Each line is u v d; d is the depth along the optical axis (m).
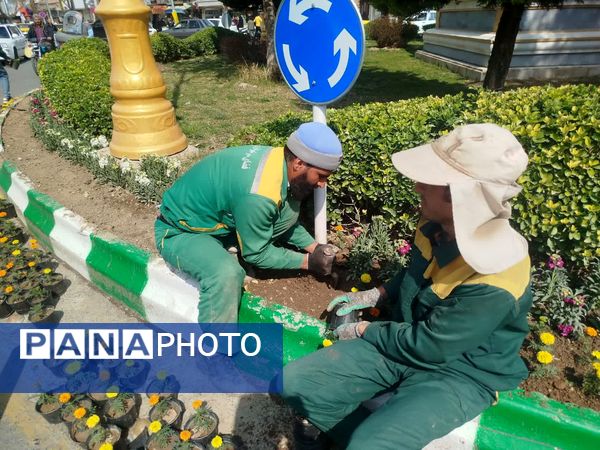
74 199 4.44
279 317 2.65
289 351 2.62
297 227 3.00
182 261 2.73
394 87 11.50
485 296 1.60
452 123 3.12
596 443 1.93
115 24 4.89
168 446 2.36
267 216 2.48
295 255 2.76
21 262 3.85
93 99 6.06
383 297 2.34
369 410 2.20
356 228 3.44
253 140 3.77
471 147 1.54
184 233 2.84
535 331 2.50
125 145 5.33
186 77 13.26
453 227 1.69
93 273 3.66
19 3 52.72
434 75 12.96
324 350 2.08
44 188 4.72
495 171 1.50
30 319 3.36
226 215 2.70
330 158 2.35
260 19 22.28
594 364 2.11
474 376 1.81
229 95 10.50
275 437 2.48
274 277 3.12
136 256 3.27
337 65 2.36
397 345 1.89
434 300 1.77
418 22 27.27
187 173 2.79
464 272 1.67
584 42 11.55
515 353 1.79
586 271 2.78
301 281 3.07
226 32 19.77
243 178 2.48
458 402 1.75
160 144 5.44
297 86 2.60
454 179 1.55
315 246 2.98
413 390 1.80
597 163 2.44
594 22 11.61
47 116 6.96
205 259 2.62
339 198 3.56
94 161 4.96
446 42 14.37
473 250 1.52
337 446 2.38
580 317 2.54
